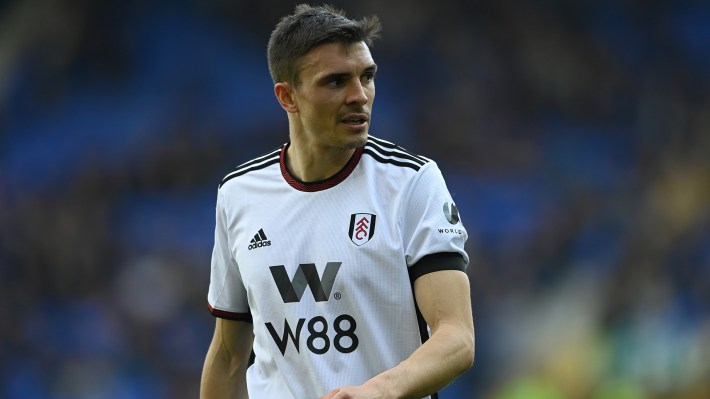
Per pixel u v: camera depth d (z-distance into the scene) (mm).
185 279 54688
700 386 42000
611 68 68562
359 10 68375
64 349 51531
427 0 69062
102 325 52281
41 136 64188
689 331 44688
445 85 67125
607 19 69875
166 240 57500
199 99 65062
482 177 62969
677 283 48562
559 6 70000
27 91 65438
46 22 66812
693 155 63719
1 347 51469
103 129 64125
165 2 67688
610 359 45719
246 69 66188
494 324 51406
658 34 69562
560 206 59812
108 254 57031
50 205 59531
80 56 66375
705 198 58281
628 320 47250
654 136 65938
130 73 66125
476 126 65688
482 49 68250
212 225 59250
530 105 67125
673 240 52375
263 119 63562
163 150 61625
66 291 55000
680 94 67812
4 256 56219
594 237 56344
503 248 56125
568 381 46219
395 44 67812
